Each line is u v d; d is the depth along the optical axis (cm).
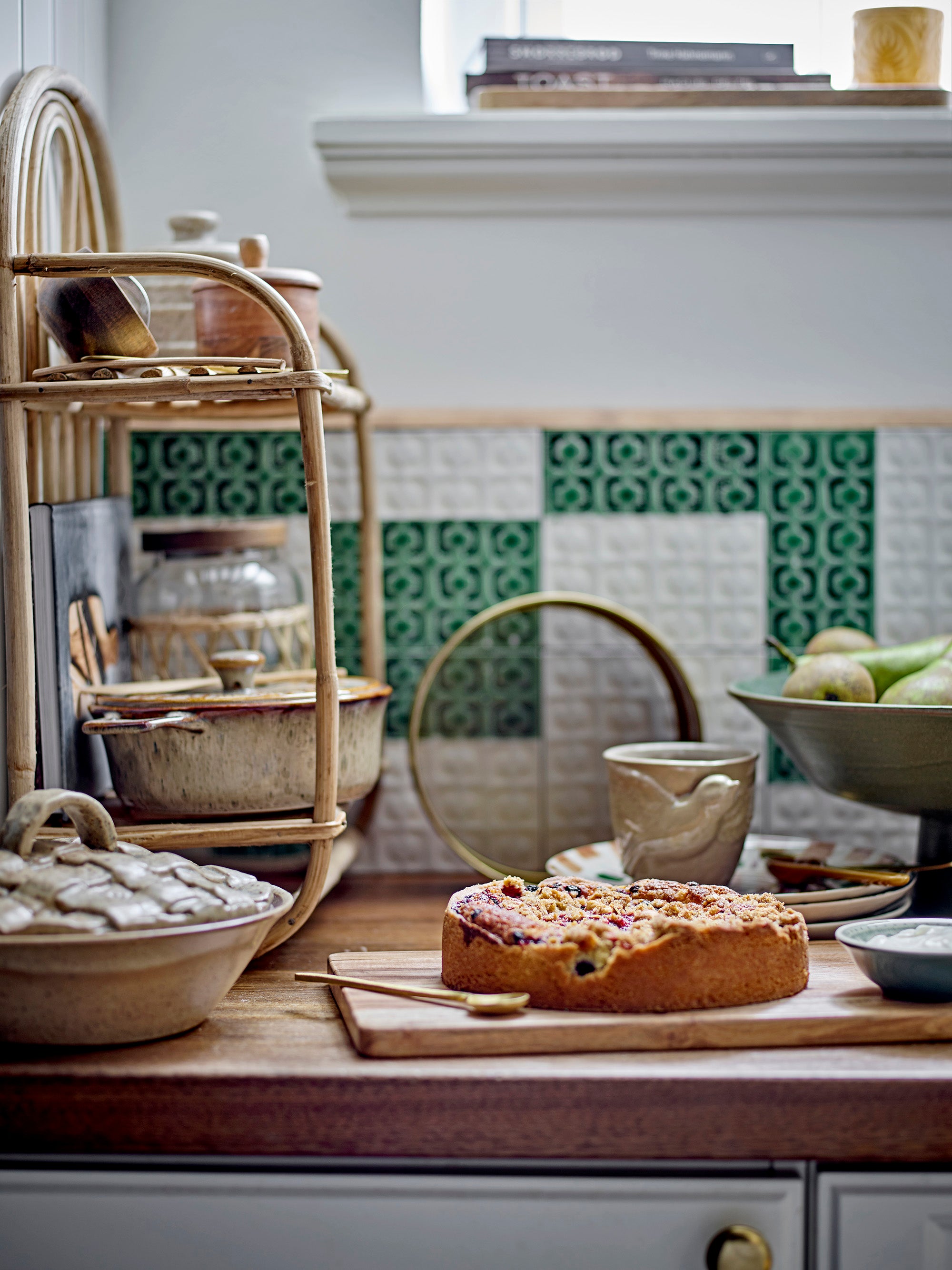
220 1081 60
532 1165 61
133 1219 61
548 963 65
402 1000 67
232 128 110
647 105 106
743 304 110
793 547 110
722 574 111
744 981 65
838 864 90
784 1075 59
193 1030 66
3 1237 61
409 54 110
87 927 58
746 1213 60
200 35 109
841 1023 63
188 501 110
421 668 111
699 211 109
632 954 64
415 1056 62
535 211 109
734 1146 59
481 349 111
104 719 75
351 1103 59
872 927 71
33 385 72
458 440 110
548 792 111
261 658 81
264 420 108
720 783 81
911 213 109
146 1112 60
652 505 110
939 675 80
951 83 119
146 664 99
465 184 106
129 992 60
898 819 111
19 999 60
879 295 110
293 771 77
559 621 110
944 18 118
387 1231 61
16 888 60
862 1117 59
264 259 83
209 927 60
